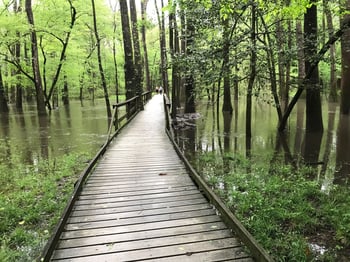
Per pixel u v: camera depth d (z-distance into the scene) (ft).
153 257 11.43
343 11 28.91
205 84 35.83
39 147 38.32
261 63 33.45
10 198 20.62
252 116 62.44
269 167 26.22
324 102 75.77
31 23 66.69
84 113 77.61
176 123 51.70
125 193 18.21
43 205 18.98
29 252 14.11
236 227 12.29
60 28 73.97
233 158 29.76
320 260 13.01
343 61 49.19
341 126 44.11
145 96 84.38
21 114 75.77
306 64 38.83
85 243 12.46
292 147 34.27
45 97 83.87
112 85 137.39
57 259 11.38
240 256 11.37
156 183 20.02
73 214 15.30
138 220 14.52
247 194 19.34
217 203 14.80
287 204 17.84
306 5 21.18
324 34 31.73
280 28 40.91
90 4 76.89
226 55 31.81
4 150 36.94
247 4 27.20
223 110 64.80
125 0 57.93
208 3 24.26
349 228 14.71
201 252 11.68
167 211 15.52
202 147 36.04
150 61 151.43
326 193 19.89
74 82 100.53
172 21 49.67
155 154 28.19
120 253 11.73
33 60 69.92
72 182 23.44
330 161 28.30
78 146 38.45
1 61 76.07
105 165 24.53
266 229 15.11
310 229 15.37
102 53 119.44
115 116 38.06
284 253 13.35
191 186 19.38
